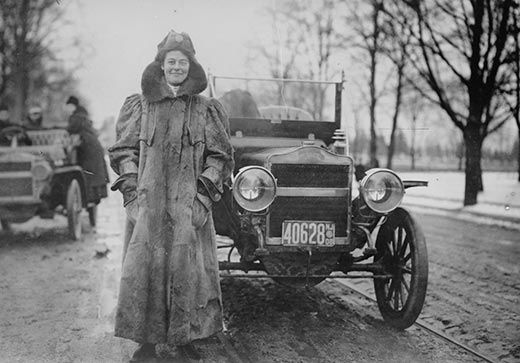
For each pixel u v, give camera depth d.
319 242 4.23
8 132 8.52
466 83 13.78
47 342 3.94
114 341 3.98
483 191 17.28
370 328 4.39
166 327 3.35
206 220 3.57
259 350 3.86
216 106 3.67
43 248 7.63
